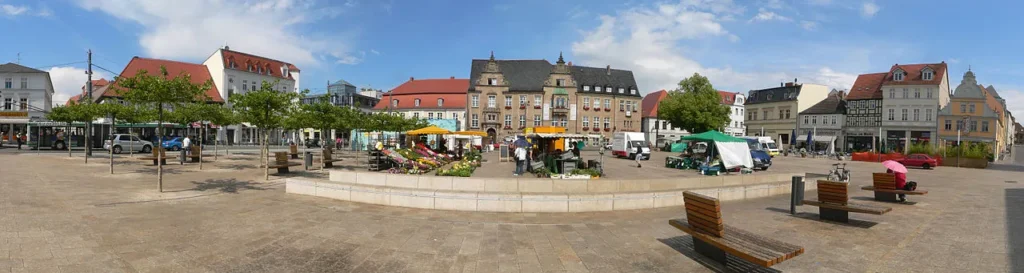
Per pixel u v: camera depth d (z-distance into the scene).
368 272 5.67
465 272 5.73
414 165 18.78
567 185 10.96
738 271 5.79
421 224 8.44
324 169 21.12
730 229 6.54
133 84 11.80
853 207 8.75
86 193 11.16
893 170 12.23
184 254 6.21
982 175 24.70
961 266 6.02
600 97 77.12
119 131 45.62
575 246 7.00
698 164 24.20
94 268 5.50
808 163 36.41
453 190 10.55
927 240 7.47
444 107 82.88
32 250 6.09
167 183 13.80
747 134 77.62
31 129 35.41
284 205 10.13
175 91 12.01
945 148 36.56
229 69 69.06
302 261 6.04
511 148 34.84
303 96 16.83
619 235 7.74
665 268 5.93
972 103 54.06
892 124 58.47
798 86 69.44
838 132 64.12
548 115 74.00
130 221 8.03
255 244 6.79
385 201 10.51
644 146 36.94
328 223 8.34
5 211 8.55
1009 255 6.54
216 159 25.91
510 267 5.95
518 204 9.95
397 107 83.44
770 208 10.96
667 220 9.14
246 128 67.06
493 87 73.62
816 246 7.08
